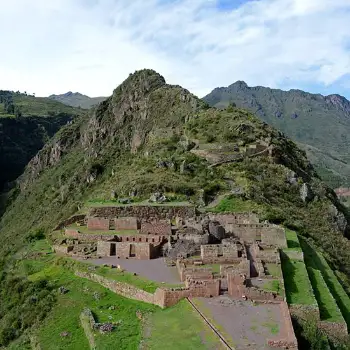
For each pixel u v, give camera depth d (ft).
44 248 221.46
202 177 297.12
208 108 490.49
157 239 184.75
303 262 164.04
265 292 129.59
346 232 322.14
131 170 369.30
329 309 133.90
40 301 163.73
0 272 232.32
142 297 141.59
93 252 187.32
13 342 151.33
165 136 447.01
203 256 157.99
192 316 119.65
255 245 169.78
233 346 102.68
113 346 114.73
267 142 371.97
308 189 323.57
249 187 277.44
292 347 102.58
